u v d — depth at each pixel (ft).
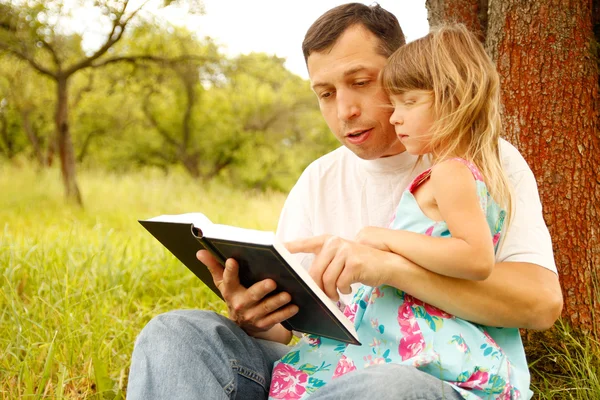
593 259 7.97
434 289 5.16
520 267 5.44
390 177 6.84
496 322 5.29
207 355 5.49
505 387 5.06
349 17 6.29
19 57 37.04
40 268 12.39
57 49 38.14
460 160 5.26
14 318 9.50
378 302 5.56
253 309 5.55
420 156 6.29
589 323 7.85
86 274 12.25
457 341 5.15
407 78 5.69
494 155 5.52
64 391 8.30
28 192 37.14
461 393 4.89
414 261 5.19
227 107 71.97
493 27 8.29
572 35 7.95
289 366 5.91
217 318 5.96
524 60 8.04
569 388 7.08
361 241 5.53
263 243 4.66
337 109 6.43
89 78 51.19
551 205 7.96
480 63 5.59
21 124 67.36
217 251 5.39
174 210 36.50
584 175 7.96
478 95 5.44
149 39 41.19
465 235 5.01
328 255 5.31
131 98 61.16
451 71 5.51
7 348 8.59
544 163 7.97
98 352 8.84
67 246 14.51
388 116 6.32
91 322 9.82
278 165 75.87
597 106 8.14
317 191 7.25
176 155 74.43
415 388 4.69
